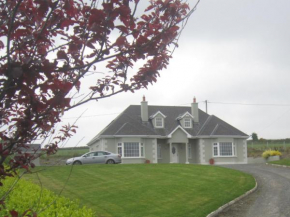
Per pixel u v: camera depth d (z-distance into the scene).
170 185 16.30
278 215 11.62
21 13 2.84
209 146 38.56
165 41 3.20
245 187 16.45
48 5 2.56
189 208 12.02
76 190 15.02
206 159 38.31
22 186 9.93
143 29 3.26
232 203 13.59
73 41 2.88
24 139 2.75
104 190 15.02
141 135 35.59
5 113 2.75
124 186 16.03
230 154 38.72
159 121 38.41
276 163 29.92
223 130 38.94
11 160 3.05
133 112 39.44
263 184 18.39
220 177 19.06
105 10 2.71
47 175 19.61
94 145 38.50
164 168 23.02
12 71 2.30
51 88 2.52
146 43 3.17
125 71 3.42
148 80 3.41
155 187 15.75
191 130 39.22
